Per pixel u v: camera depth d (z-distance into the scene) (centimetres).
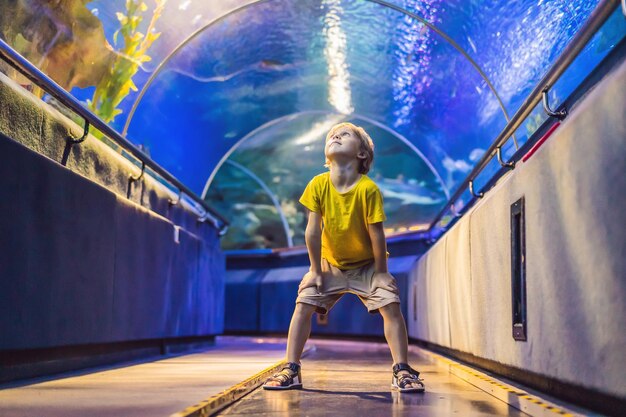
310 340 1432
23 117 445
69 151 519
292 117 1323
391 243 1320
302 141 1516
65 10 587
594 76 355
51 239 441
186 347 883
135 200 679
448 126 1088
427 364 700
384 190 1570
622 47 320
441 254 701
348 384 448
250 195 1703
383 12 883
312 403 337
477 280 491
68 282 467
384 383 456
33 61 586
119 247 572
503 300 403
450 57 895
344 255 419
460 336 577
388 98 1165
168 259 733
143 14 723
